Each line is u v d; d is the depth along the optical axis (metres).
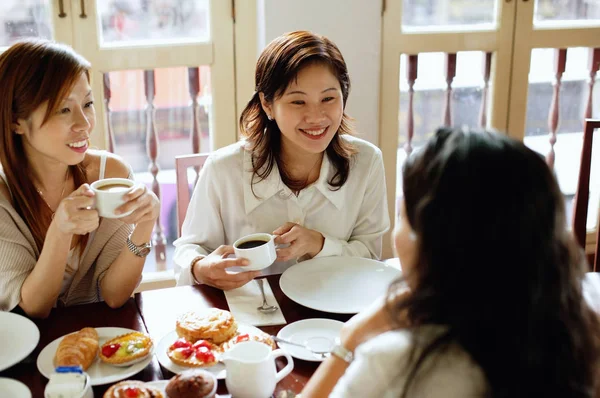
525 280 0.75
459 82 2.83
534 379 0.77
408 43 2.67
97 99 2.45
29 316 1.41
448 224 0.76
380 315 0.99
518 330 0.76
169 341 1.27
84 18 2.37
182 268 1.61
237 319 1.38
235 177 1.74
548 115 2.99
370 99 2.63
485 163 0.75
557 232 0.78
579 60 2.95
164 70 2.53
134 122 2.56
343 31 2.51
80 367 1.09
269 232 1.77
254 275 1.49
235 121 2.65
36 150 1.48
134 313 1.41
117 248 1.57
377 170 1.82
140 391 1.06
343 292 1.48
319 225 1.78
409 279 0.83
